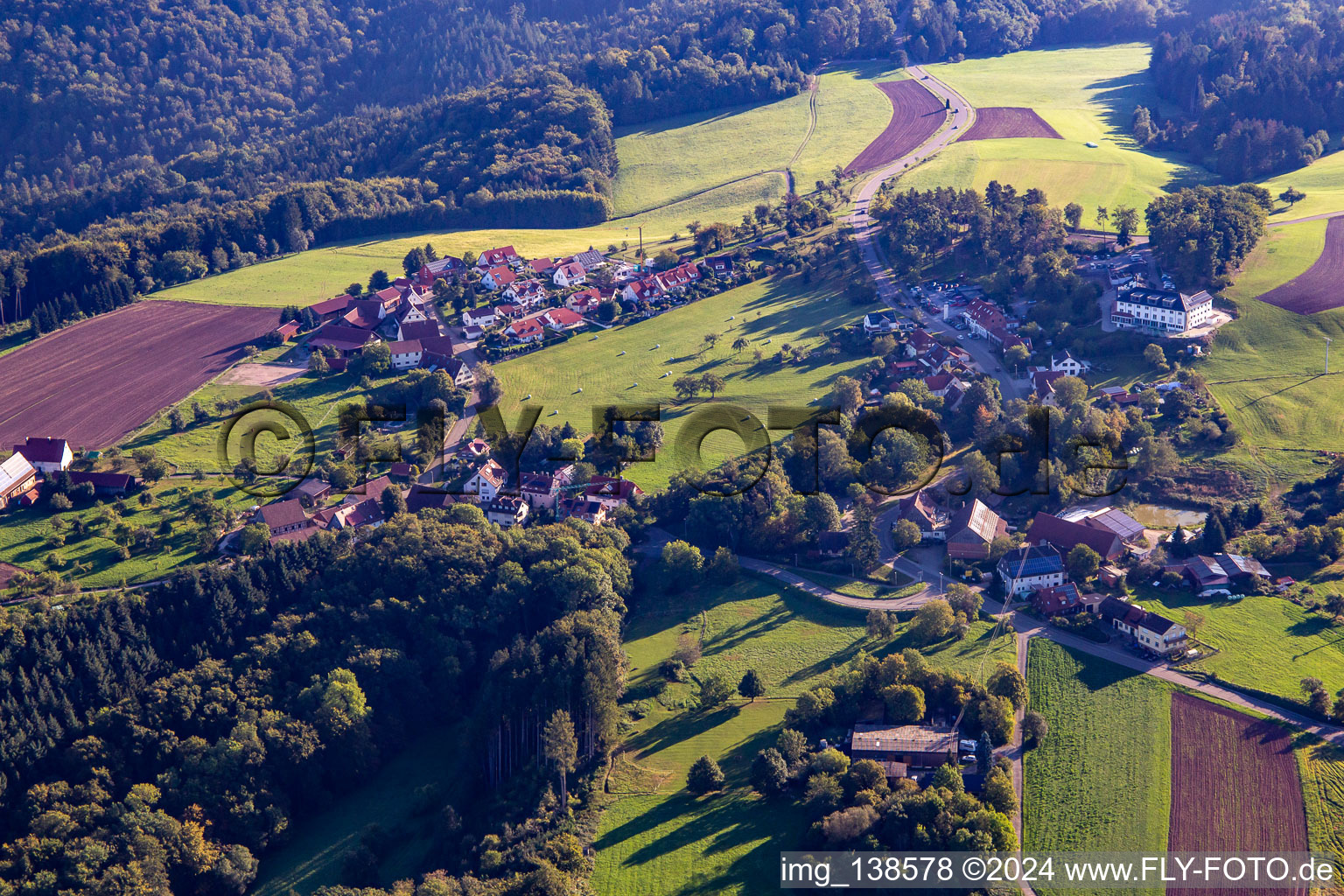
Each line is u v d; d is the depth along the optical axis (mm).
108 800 182375
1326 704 174250
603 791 175625
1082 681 186625
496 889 156250
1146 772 166625
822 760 168750
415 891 161375
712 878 156500
